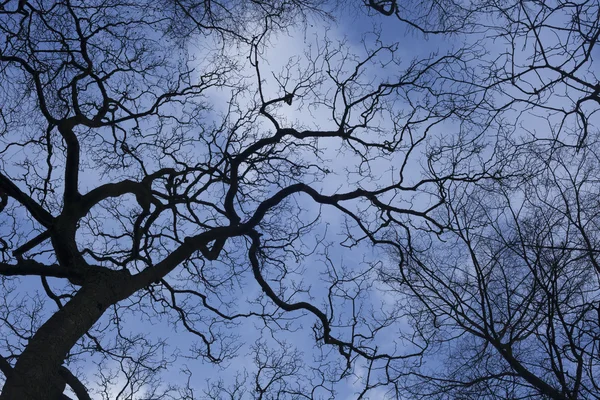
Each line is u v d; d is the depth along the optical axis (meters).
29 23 8.59
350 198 9.76
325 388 9.52
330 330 9.41
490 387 6.19
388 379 8.05
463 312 6.16
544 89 6.51
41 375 6.34
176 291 10.67
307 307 9.59
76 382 7.38
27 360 6.40
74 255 8.27
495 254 6.42
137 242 9.16
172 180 10.20
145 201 9.57
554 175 6.37
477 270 6.16
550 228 6.23
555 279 5.81
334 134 10.20
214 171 9.86
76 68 9.45
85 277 7.91
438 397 6.37
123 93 9.99
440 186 7.27
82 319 7.17
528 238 6.39
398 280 7.21
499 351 5.95
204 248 10.03
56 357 6.62
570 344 5.73
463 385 6.26
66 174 8.72
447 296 6.68
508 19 6.49
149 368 9.83
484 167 7.85
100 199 9.00
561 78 6.41
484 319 5.97
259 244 9.76
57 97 9.45
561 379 5.66
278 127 10.09
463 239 6.38
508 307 6.02
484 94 7.05
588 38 6.23
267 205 9.45
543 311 5.90
